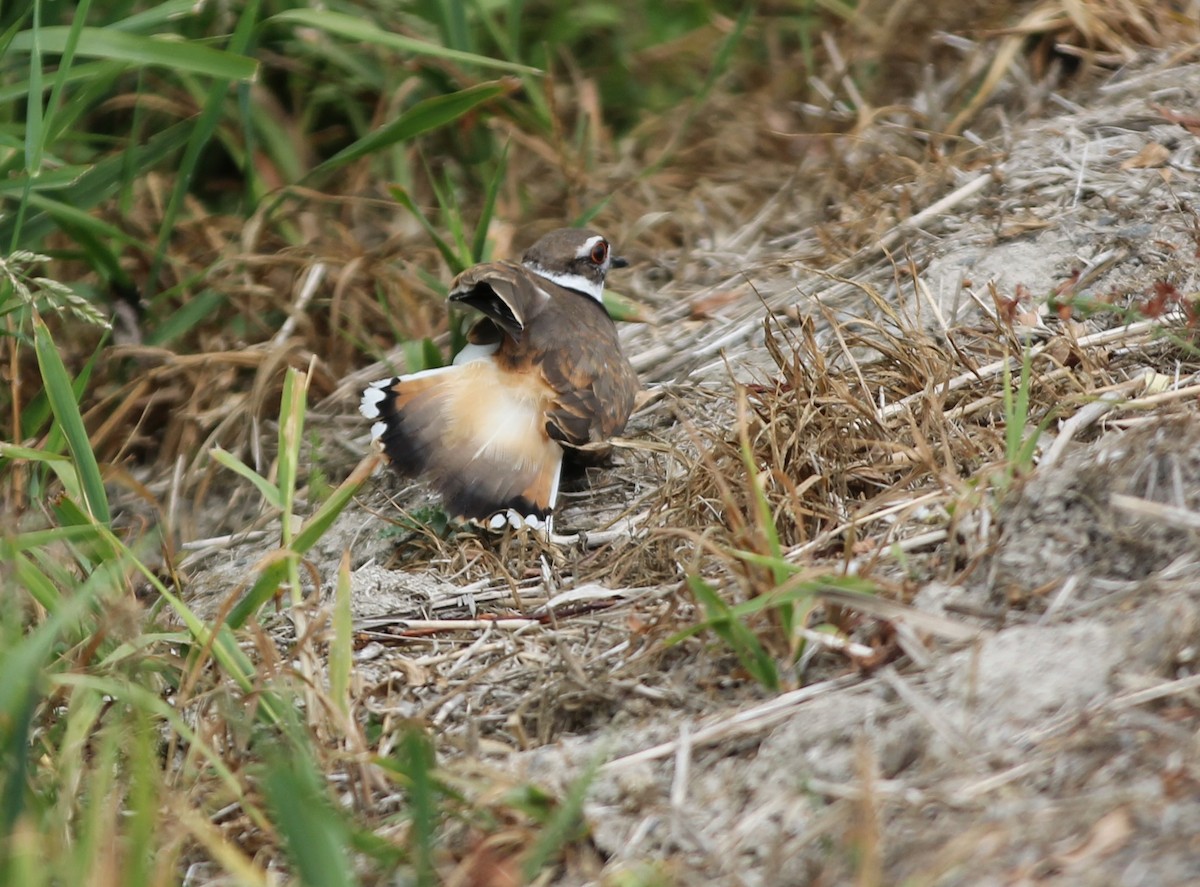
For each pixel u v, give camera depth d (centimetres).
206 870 696
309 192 1273
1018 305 1041
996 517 767
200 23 1359
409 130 1152
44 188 1064
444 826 683
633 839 651
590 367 1002
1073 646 662
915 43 1486
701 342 1160
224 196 1405
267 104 1405
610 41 1584
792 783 650
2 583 784
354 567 991
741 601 793
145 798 588
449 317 1206
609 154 1473
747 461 759
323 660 838
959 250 1133
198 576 1020
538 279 1073
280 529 1068
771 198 1366
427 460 967
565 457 1037
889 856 582
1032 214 1148
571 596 859
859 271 1173
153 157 1193
